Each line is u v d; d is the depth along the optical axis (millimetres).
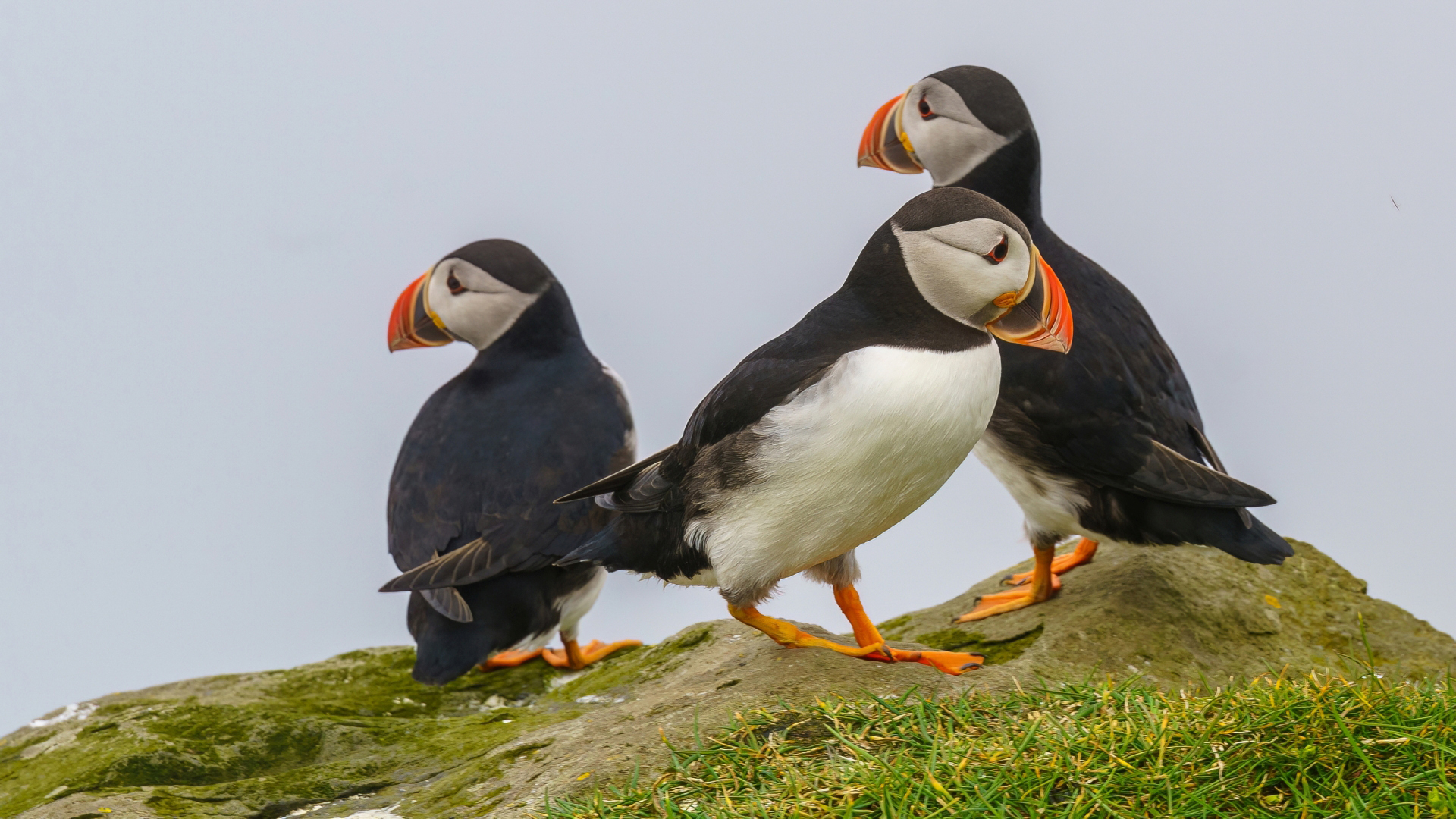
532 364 11578
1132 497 8828
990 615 9578
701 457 7480
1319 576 10039
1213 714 6316
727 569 7500
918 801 5691
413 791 7523
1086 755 5980
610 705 8531
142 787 8039
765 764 6359
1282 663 8750
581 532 10305
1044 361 8773
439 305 11750
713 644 9648
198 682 10922
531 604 10305
